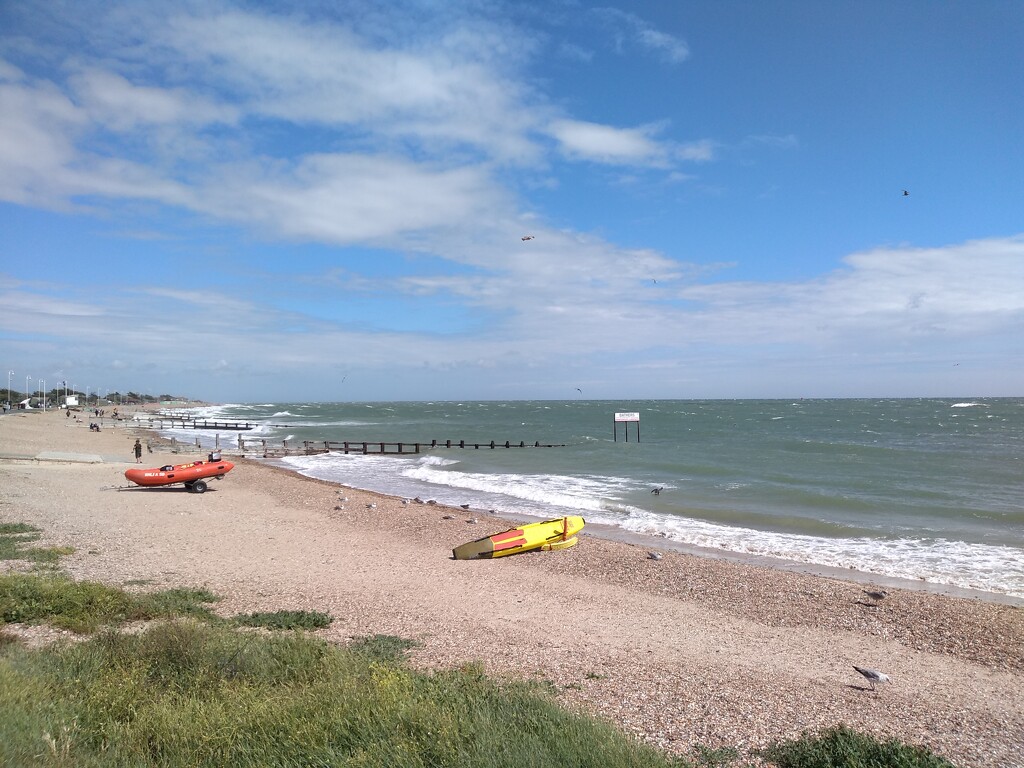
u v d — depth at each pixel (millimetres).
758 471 33625
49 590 10391
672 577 15188
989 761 6469
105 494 26375
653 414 110875
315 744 5172
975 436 58188
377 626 10711
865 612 12797
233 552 16719
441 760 5035
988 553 17750
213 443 59281
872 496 26156
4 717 5066
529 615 11977
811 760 6000
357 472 38719
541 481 32375
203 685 6750
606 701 7527
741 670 9234
